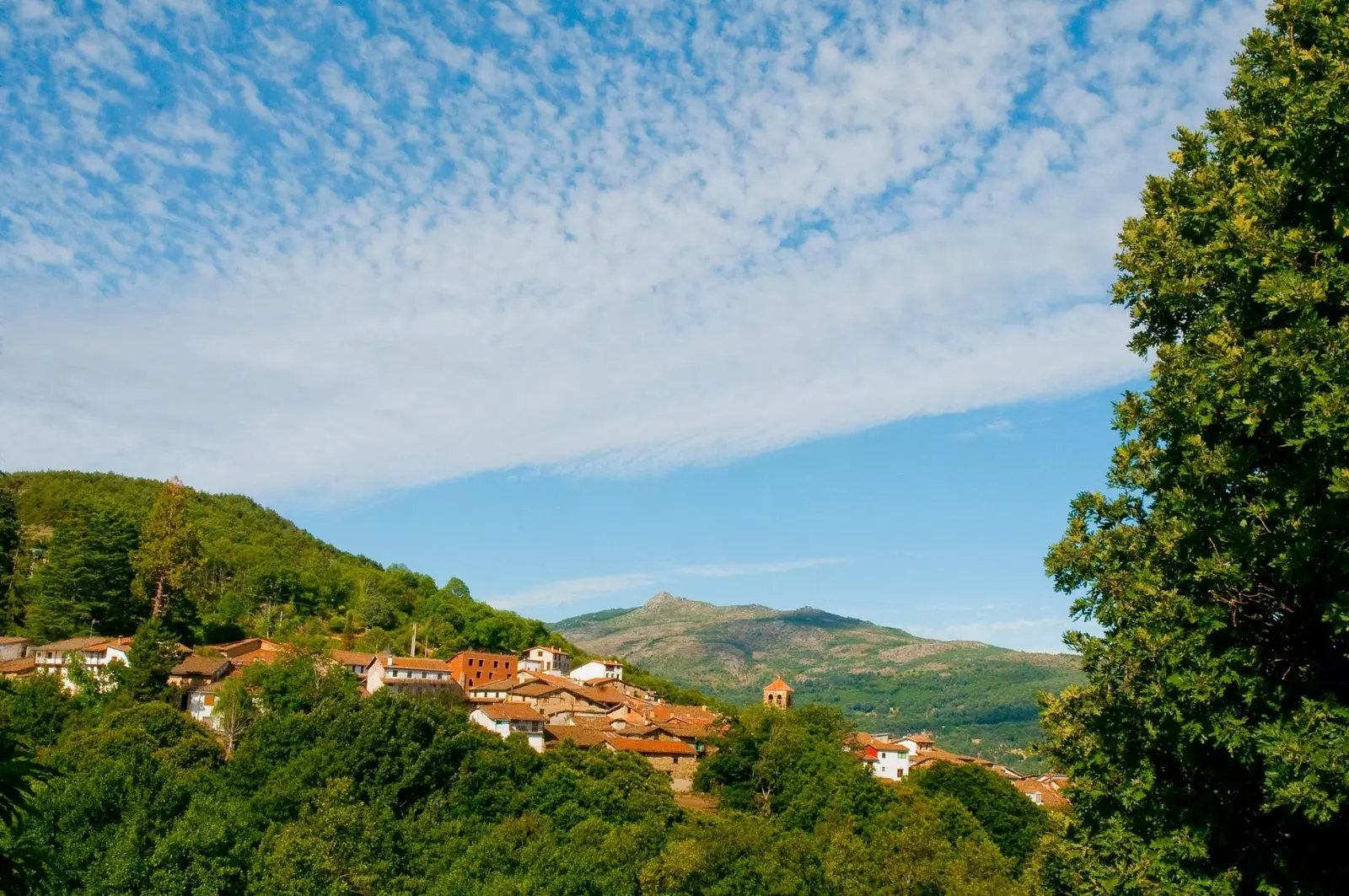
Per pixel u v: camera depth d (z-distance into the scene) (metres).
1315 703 19.42
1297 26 23.42
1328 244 20.61
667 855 76.94
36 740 89.88
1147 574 25.11
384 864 71.19
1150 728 23.69
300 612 179.75
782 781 115.88
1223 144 25.08
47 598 129.50
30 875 13.85
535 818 86.19
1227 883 21.94
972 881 78.12
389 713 95.00
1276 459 21.39
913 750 164.62
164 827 60.94
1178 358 23.36
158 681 106.75
